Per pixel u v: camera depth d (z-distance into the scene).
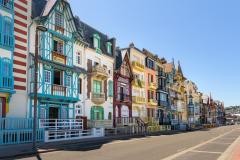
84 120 33.28
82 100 36.19
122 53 48.00
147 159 16.75
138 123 46.94
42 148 20.89
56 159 16.09
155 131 50.66
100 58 40.53
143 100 54.06
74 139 29.17
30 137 24.77
